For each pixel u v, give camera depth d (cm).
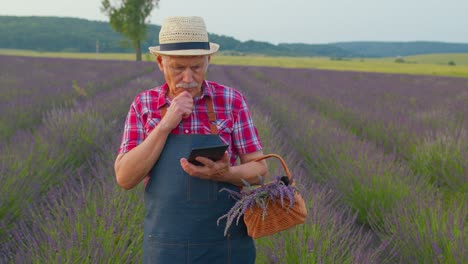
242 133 192
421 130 783
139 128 191
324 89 1781
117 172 186
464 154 587
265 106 1275
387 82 2498
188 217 182
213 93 190
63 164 566
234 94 193
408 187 482
